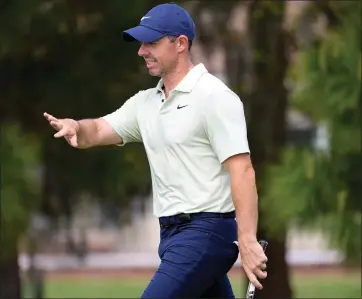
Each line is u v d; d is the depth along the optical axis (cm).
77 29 3766
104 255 11519
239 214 1756
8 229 3284
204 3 4109
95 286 8619
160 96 1862
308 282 8125
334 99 3294
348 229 3338
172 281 1773
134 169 4106
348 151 3316
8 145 3306
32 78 3900
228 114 1777
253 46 4278
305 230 3438
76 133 1909
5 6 3428
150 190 4372
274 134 4300
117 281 9306
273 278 4400
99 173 4119
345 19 3369
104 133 1947
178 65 1828
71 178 4134
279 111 4303
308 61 3362
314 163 3331
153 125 1844
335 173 3338
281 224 3375
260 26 4225
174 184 1814
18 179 3291
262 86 4328
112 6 3625
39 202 3666
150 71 1836
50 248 10188
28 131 3966
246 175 1762
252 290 1744
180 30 1814
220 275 1825
